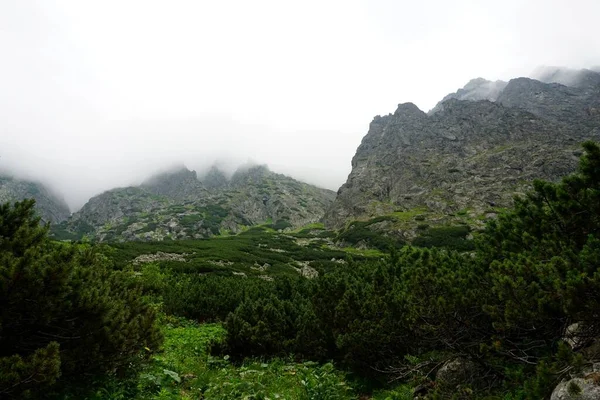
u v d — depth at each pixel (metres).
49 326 7.18
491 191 122.19
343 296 12.77
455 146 166.75
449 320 8.80
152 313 10.72
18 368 5.84
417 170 157.38
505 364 8.39
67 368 7.23
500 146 154.75
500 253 10.56
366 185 171.75
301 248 105.31
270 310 15.20
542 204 9.20
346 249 104.38
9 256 6.73
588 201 7.51
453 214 114.88
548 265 7.08
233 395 9.23
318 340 13.15
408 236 103.44
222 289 27.31
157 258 64.50
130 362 9.20
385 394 10.06
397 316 11.32
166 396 8.46
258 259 75.69
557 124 178.25
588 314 5.81
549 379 5.85
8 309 6.35
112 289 10.65
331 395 9.51
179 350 14.51
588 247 6.81
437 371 9.56
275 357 13.61
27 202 8.34
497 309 7.79
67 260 7.27
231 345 14.32
